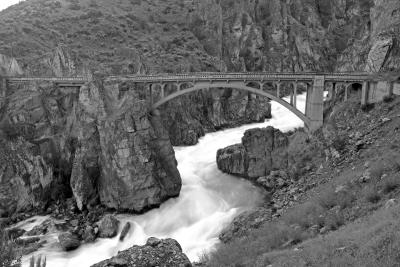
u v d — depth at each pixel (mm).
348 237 17453
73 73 71000
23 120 56031
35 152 54062
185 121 73812
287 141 52594
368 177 27156
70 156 56594
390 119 38750
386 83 43500
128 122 49906
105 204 51281
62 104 60188
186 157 63281
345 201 25203
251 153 52688
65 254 39031
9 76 62969
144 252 23906
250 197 47375
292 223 27672
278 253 20625
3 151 53344
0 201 50719
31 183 52781
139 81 56875
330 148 42000
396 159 27406
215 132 81750
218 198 49344
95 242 41688
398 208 18219
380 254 14055
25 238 41844
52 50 80375
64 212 50781
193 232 41719
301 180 42281
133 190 48875
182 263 22891
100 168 52469
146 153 49688
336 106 52344
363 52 62344
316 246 18484
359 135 40219
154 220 46156
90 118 54031
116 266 23031
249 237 29078
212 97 84750
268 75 53781
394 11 52125
